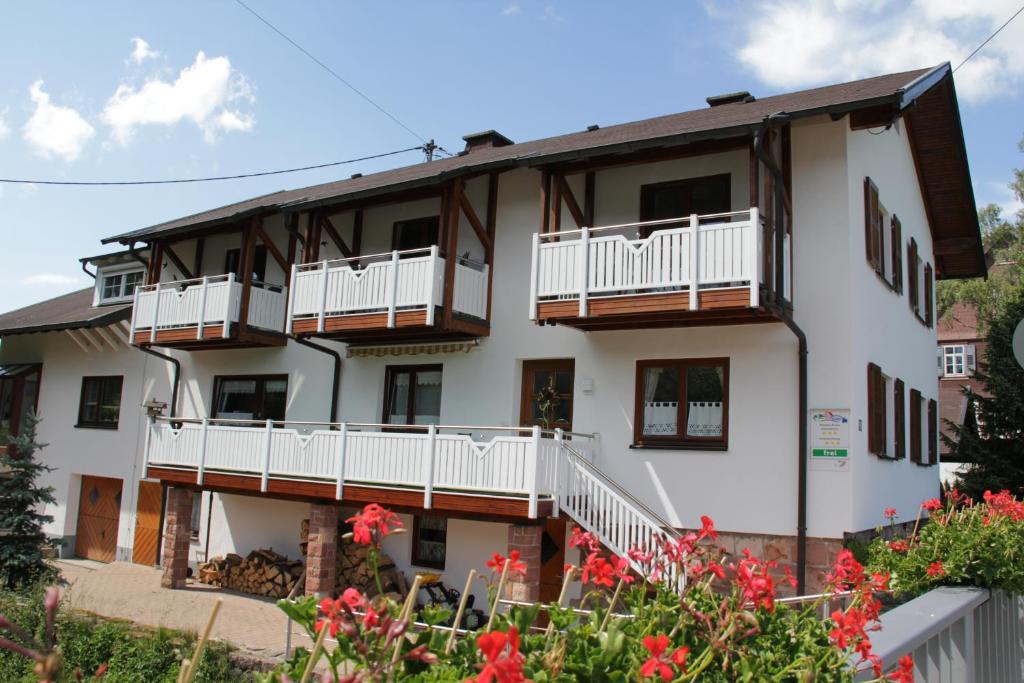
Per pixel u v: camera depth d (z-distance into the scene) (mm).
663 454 12797
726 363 12531
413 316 14008
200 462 16109
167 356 19938
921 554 6695
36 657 1678
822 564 11406
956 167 17594
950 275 21734
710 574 3373
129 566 19969
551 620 2992
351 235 17312
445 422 15266
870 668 2871
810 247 12266
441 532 14906
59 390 23609
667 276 11547
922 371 17719
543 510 11828
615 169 14016
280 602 2525
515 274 14867
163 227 20156
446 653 2668
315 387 17375
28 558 15773
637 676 2408
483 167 13359
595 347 13703
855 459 11617
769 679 2652
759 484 11992
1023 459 21141
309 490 14266
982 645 4801
